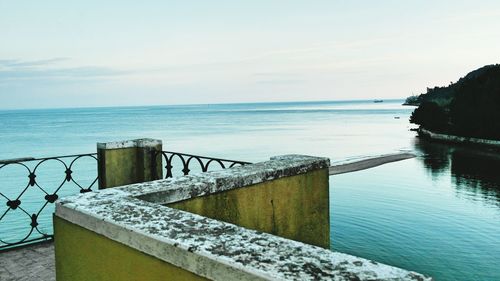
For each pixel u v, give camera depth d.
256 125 111.62
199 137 73.12
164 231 1.45
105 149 4.59
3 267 3.57
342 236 19.78
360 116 168.00
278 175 2.62
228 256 1.20
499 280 14.61
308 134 82.06
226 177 2.29
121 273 1.58
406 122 126.81
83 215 1.75
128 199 1.90
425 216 23.25
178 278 1.34
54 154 49.38
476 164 44.72
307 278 1.03
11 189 26.39
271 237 1.37
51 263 3.67
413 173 39.25
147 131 90.00
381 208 25.16
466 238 19.31
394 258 16.89
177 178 2.28
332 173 39.81
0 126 120.81
